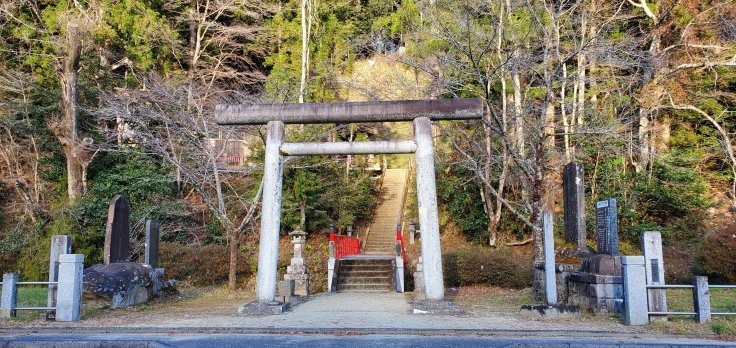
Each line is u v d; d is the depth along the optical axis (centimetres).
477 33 1392
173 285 1405
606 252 1035
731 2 1884
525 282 1684
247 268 1802
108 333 780
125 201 1255
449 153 2091
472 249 1964
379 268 1773
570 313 936
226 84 2442
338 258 1842
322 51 2528
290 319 918
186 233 2084
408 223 2427
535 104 1631
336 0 2748
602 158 1983
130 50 2102
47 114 2084
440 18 1573
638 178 1870
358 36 2702
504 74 1527
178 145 1780
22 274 1816
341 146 1066
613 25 1734
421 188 1050
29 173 2152
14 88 2061
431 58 1659
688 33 1862
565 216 1278
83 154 1953
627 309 841
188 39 2477
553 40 1525
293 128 1898
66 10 2056
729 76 1950
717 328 770
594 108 1617
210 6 2417
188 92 1623
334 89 2578
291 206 2164
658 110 1989
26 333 777
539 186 1240
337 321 891
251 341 711
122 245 1237
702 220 1780
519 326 828
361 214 2622
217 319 922
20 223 1930
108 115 1836
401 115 1064
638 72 1967
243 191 2112
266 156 1073
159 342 699
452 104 1059
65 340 709
